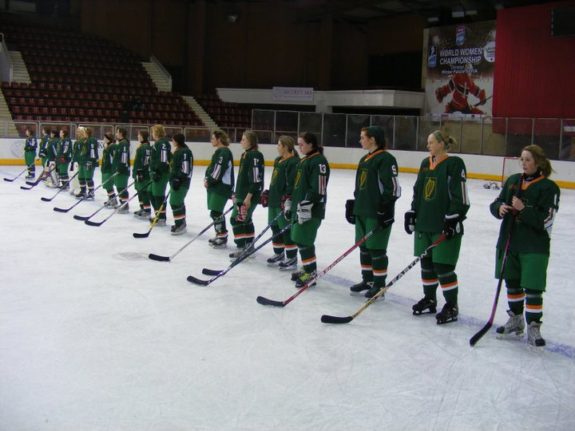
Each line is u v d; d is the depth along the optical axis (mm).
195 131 18641
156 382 3385
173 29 24266
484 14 19859
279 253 6199
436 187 4395
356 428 2949
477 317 4750
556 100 16875
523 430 2994
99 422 2914
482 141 17906
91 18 23328
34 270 5789
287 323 4445
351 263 6535
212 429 2883
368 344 4074
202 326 4328
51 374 3453
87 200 10602
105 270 5848
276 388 3359
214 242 6957
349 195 12836
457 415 3125
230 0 24109
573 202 13055
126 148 9367
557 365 3816
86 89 20719
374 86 22906
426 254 4422
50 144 11828
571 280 6133
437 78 20719
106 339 4027
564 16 16125
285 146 5883
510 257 4121
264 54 24359
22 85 19281
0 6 22922
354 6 20953
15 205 9789
